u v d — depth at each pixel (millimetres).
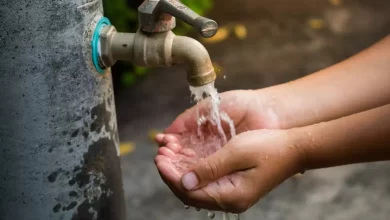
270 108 983
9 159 804
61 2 772
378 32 2277
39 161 803
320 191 1521
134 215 1448
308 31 2279
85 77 801
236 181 865
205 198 860
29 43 772
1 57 775
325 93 981
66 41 782
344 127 863
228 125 985
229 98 987
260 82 1975
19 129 794
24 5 764
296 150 872
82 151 816
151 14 792
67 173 813
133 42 808
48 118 793
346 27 2312
